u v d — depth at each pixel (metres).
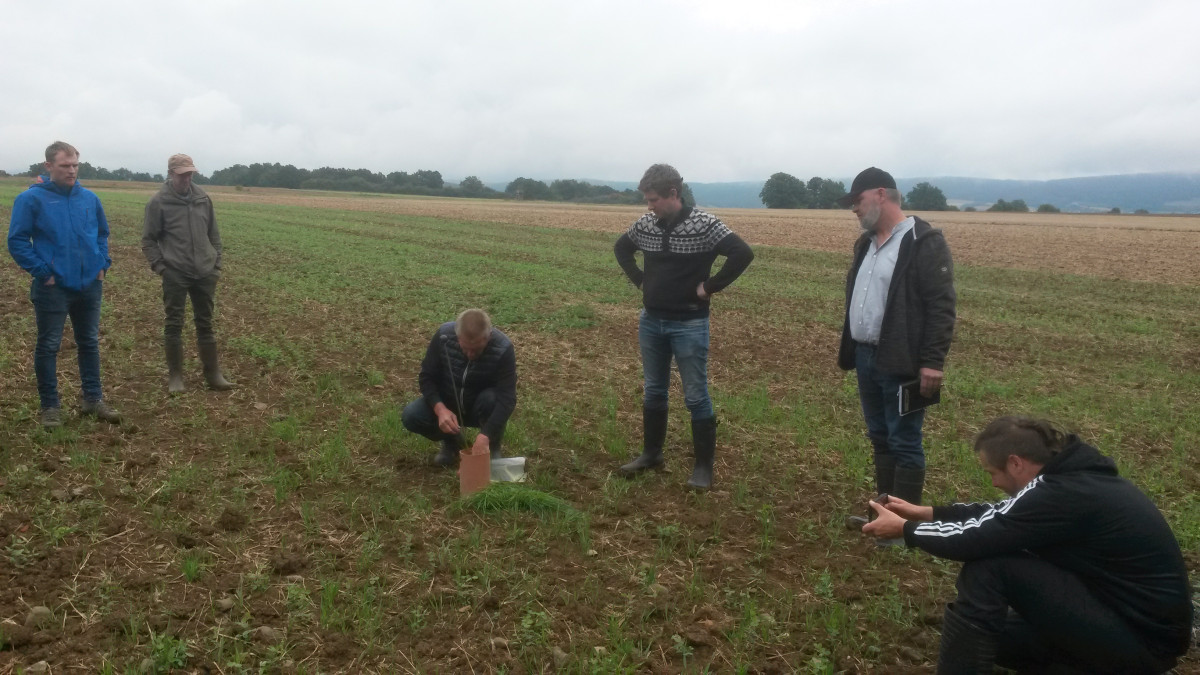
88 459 5.48
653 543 4.77
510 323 11.77
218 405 6.97
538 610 3.98
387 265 18.41
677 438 6.74
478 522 4.88
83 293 6.16
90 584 4.01
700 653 3.72
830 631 3.88
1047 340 12.52
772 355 10.45
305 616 3.81
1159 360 11.31
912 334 4.54
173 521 4.70
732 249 5.25
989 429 3.47
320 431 6.44
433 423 5.74
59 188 6.00
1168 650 3.14
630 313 13.28
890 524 3.58
